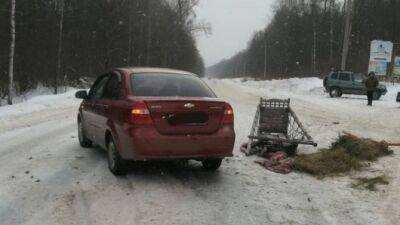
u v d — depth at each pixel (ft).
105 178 25.73
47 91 122.62
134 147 23.81
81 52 152.76
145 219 19.65
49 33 128.26
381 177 26.55
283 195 23.47
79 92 33.09
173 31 222.69
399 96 86.63
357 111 71.00
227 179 26.18
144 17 200.44
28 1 118.93
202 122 24.77
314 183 25.81
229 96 105.29
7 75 110.01
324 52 250.98
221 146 25.03
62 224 18.93
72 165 28.66
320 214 20.81
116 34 161.17
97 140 29.94
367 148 31.94
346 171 28.25
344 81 109.81
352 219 20.25
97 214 20.12
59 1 134.51
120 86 26.68
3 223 18.95
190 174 27.02
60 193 22.91
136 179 25.66
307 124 51.55
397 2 224.33
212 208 21.21
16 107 67.46
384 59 127.75
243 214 20.56
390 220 20.15
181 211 20.72
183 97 25.04
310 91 135.64
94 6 150.41
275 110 37.04
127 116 24.20
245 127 47.06
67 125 47.57
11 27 86.17
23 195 22.53
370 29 226.17
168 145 23.98
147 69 28.09
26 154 31.94
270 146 33.58
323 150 32.60
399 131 46.80
